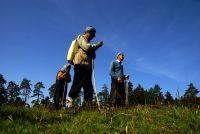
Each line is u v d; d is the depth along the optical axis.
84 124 2.26
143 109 2.66
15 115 2.34
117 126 2.23
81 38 3.28
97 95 2.92
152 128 2.12
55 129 2.14
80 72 3.21
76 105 2.96
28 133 2.01
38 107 3.03
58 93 3.43
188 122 2.17
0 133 1.93
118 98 3.59
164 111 2.52
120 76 3.74
